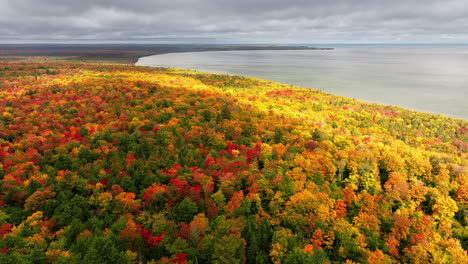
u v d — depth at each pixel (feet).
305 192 250.57
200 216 222.89
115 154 300.61
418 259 211.82
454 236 245.86
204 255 193.67
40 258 170.19
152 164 292.81
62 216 211.00
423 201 283.59
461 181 300.20
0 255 162.91
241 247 198.90
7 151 317.42
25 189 241.96
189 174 274.16
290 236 210.79
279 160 317.22
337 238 227.61
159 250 194.70
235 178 272.31
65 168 284.82
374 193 288.92
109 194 234.79
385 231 243.81
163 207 242.78
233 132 395.55
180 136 359.46
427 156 363.97
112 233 192.24
